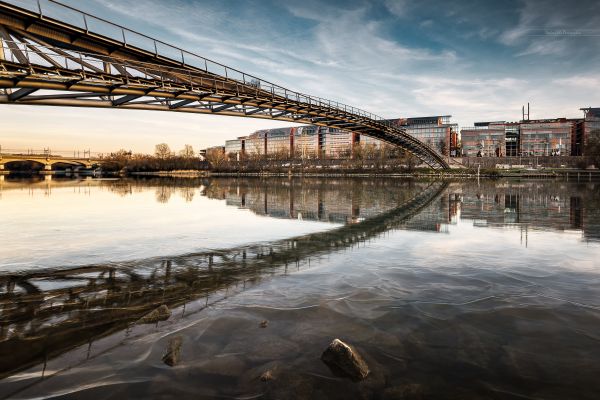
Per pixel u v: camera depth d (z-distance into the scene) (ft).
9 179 230.68
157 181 234.17
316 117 140.67
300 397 12.36
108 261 33.50
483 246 37.63
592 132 328.70
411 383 13.15
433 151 284.41
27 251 37.50
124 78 63.21
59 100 57.52
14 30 54.19
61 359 15.23
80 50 64.69
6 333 17.80
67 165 453.99
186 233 49.19
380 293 22.93
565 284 24.21
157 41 67.51
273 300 22.07
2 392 12.84
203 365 14.47
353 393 12.59
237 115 97.50
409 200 98.58
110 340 16.97
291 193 127.95
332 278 26.76
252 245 41.24
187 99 78.07
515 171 293.02
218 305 21.38
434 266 29.55
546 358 14.75
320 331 17.49
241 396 12.44
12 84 48.67
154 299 22.84
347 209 78.28
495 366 14.23
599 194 113.91
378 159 391.86
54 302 22.44
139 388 13.00
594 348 15.51
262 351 15.57
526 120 435.12
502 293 22.53
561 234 44.55
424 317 18.97
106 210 74.08
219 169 461.37
